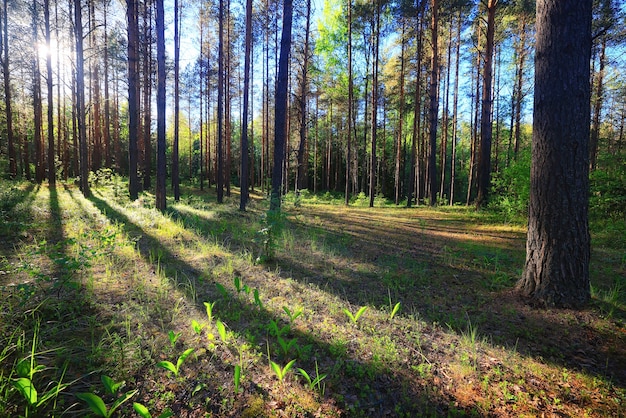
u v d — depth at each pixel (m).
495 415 2.16
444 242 7.76
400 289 4.56
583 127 3.68
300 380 2.45
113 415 2.00
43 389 2.12
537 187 3.92
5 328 2.70
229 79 21.27
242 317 3.46
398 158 22.09
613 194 8.80
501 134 31.39
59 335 2.78
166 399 2.17
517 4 13.63
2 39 18.31
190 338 2.92
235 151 40.31
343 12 19.12
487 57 13.91
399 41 19.09
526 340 3.17
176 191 16.61
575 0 3.59
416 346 3.01
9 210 8.00
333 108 30.27
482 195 14.08
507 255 6.28
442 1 14.64
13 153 19.75
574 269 3.73
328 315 3.63
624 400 2.30
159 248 5.89
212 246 6.15
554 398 2.33
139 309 3.39
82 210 9.26
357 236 8.34
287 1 9.31
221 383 2.36
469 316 3.70
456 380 2.53
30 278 3.89
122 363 2.42
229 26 17.50
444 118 25.14
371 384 2.44
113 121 26.97
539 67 3.85
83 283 3.95
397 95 22.02
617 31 11.90
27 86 21.12
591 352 2.92
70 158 29.83
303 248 6.73
